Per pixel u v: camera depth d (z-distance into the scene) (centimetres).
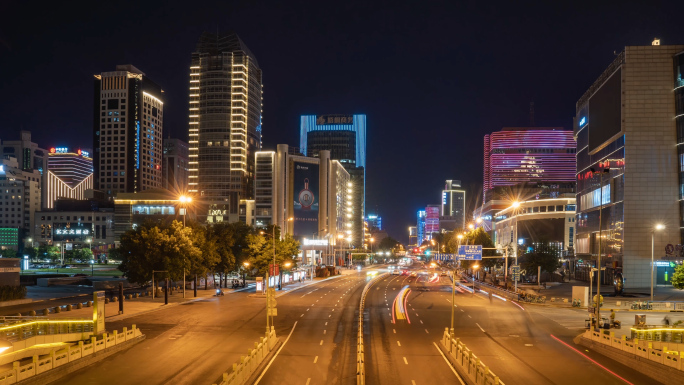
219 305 7238
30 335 3953
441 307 7200
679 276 6806
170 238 7531
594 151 12244
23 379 2969
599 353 4181
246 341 4516
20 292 7750
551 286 11069
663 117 10331
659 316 6512
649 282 10175
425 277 14900
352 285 11525
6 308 6988
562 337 4903
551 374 3456
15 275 8281
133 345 4331
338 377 3247
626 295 9050
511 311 6825
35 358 3134
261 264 9944
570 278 13438
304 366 3559
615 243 10744
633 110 10375
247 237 10350
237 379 2853
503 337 4853
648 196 10275
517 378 3334
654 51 10406
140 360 3762
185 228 7800
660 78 10375
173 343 4422
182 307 6988
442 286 11288
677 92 10281
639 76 10400
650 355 3509
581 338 4641
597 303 4934
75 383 3125
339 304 7500
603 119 11506
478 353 4109
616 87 10731
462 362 3503
